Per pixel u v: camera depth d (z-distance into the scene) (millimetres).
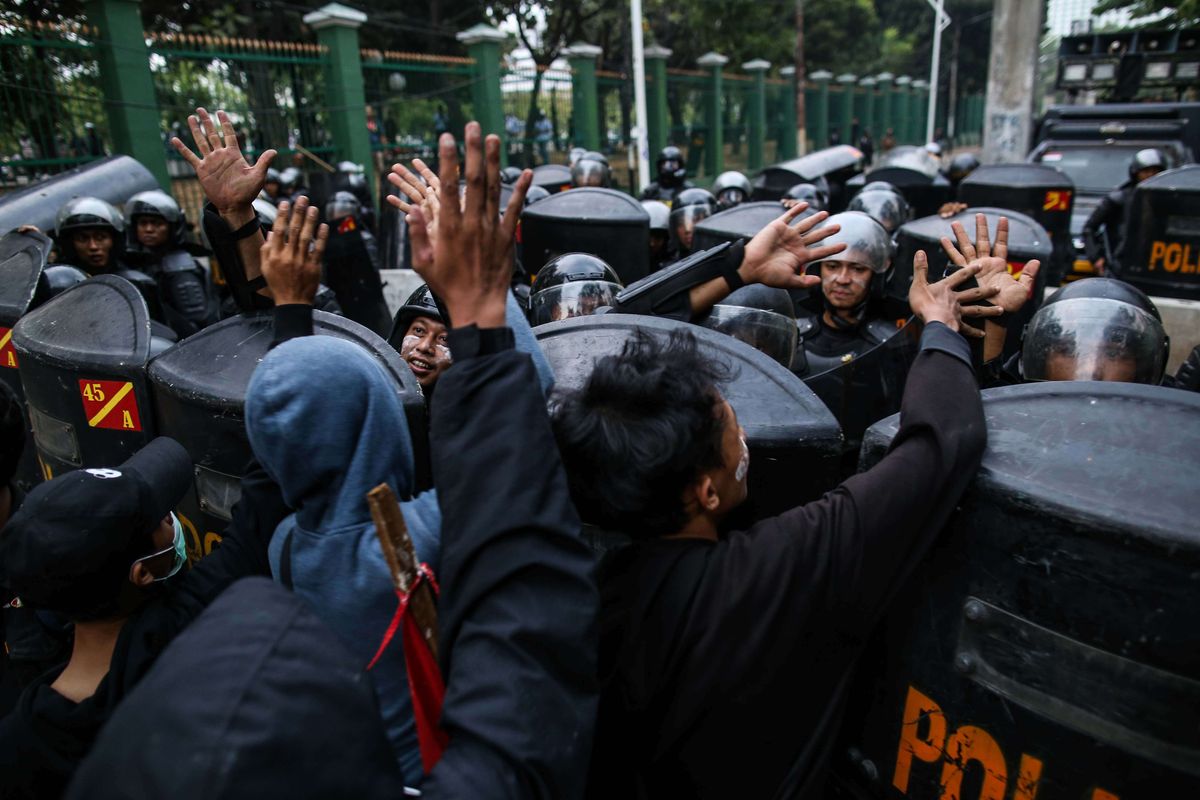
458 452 1035
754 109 22953
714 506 1204
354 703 726
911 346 2654
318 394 1152
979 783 1252
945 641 1262
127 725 657
